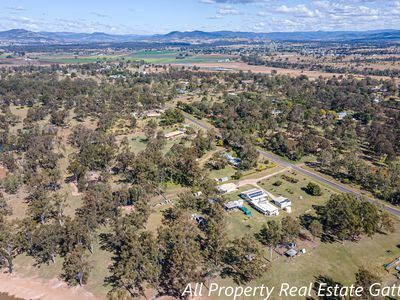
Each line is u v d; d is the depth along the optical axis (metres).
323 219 116.00
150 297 83.50
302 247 101.88
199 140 175.50
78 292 86.19
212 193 124.81
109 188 128.38
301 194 135.88
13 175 143.88
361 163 149.25
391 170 143.88
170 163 144.25
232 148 187.88
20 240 95.38
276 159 173.50
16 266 96.00
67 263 88.56
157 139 185.62
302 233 108.75
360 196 122.31
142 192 126.81
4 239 91.69
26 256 100.06
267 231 100.31
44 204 114.56
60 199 117.62
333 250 100.69
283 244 102.31
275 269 92.56
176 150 162.75
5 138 181.25
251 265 86.50
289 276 90.00
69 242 96.62
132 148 184.88
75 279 88.88
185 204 120.69
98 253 100.12
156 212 122.38
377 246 102.56
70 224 97.12
